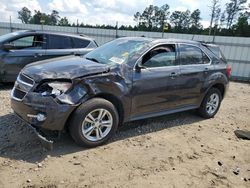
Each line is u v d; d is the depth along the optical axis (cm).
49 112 369
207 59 588
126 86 436
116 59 458
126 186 331
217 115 661
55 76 382
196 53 565
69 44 811
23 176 329
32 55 751
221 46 1444
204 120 609
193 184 350
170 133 511
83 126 397
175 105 533
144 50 468
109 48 509
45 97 369
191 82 543
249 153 460
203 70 566
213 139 504
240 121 636
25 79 403
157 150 433
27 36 753
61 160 372
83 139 402
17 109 400
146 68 467
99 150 412
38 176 332
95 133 416
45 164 359
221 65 615
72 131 394
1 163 352
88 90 397
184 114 634
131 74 444
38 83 380
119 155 404
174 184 346
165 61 503
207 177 370
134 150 425
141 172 365
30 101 376
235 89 1098
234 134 544
